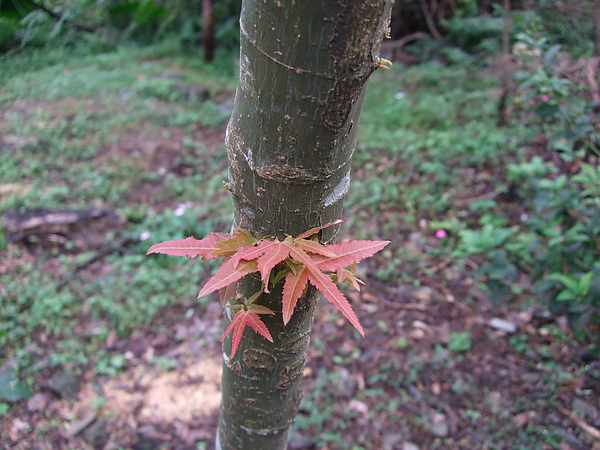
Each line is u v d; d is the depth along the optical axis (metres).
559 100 2.90
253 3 0.70
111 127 5.22
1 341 2.86
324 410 2.60
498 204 4.01
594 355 2.71
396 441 2.48
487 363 2.88
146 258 3.50
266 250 0.83
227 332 0.91
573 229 2.57
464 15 7.50
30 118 5.18
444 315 3.20
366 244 0.87
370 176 4.44
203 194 4.27
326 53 0.69
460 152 4.64
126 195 4.24
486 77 6.45
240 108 0.84
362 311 3.23
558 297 2.43
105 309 3.13
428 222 3.94
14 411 2.56
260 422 1.31
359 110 0.82
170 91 6.21
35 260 3.48
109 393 2.70
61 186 4.19
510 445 2.45
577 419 2.55
